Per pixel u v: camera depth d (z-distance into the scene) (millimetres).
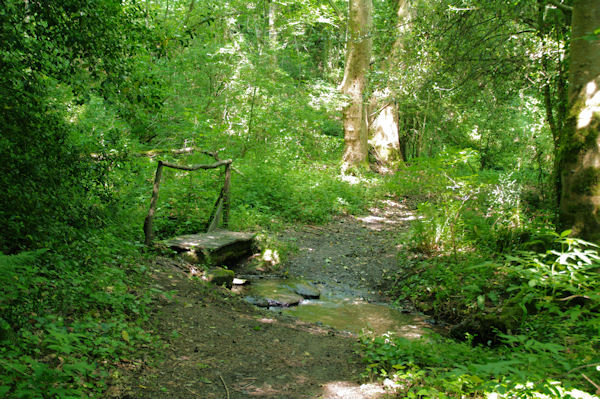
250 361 3746
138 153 8008
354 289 7297
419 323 5777
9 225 3912
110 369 3078
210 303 5277
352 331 5289
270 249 8211
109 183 5801
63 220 4723
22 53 4145
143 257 5902
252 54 16047
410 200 15570
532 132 12805
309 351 4176
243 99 15172
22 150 4105
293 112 17062
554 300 4516
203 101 15344
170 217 8484
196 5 16219
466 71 9461
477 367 2988
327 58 31109
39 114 4469
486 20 8328
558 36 7301
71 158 4762
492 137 20172
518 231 7148
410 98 11141
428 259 7734
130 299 4250
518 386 2656
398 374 3271
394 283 7453
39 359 2814
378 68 18953
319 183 14102
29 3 3797
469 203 8828
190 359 3594
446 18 9312
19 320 2988
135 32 4621
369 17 18578
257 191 11594
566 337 3809
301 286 7020
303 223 11172
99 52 4152
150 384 3043
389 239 10281
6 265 2846
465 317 5730
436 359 3570
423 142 26062
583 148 5324
